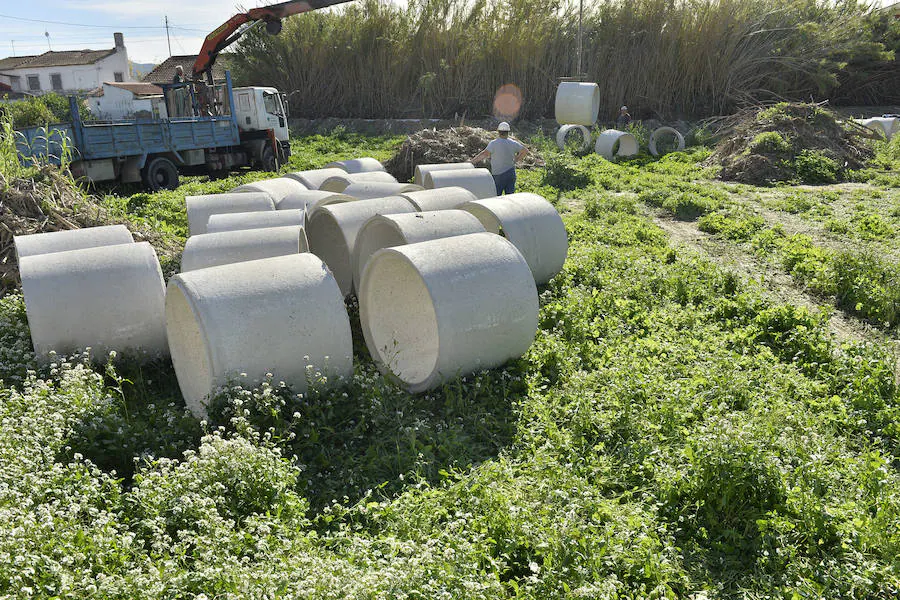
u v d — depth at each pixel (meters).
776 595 3.69
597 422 5.32
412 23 31.67
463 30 31.19
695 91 30.22
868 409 5.55
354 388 5.75
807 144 18.78
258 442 4.95
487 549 3.84
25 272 6.29
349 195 10.21
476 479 4.48
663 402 5.46
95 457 4.82
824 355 6.54
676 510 4.34
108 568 3.51
